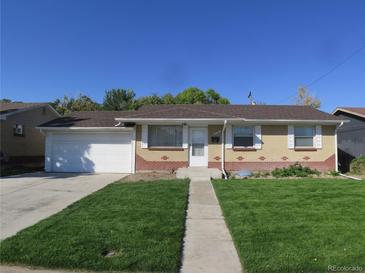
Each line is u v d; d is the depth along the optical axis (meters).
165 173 17.20
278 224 7.11
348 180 13.62
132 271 5.08
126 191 11.07
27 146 23.98
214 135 17.86
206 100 55.06
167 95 52.28
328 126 18.08
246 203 9.14
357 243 5.93
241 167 17.77
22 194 11.15
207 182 13.38
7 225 7.45
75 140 18.56
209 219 7.94
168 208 8.62
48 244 5.94
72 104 49.28
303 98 46.94
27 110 23.47
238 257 5.62
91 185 13.07
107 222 7.30
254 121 17.41
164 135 17.88
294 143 17.97
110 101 48.75
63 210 8.58
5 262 5.36
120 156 18.25
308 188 11.35
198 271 5.09
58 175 16.69
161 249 5.74
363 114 21.53
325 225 6.98
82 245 5.88
